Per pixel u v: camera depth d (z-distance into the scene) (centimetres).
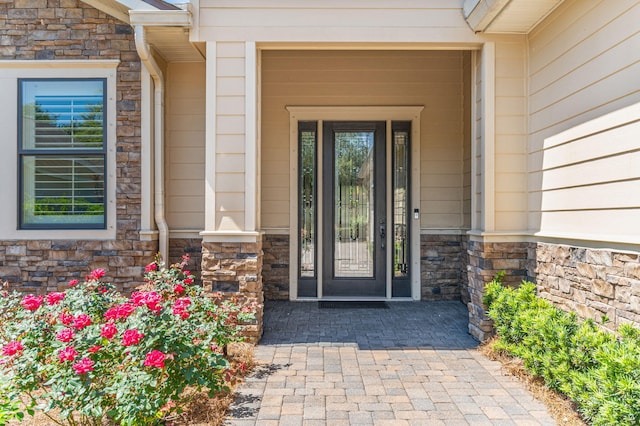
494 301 352
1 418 208
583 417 240
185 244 472
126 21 432
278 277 554
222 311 320
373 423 245
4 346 227
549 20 350
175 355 228
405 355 351
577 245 311
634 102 256
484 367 325
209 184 389
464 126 545
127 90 438
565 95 327
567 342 255
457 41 389
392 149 560
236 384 294
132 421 201
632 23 257
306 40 389
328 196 561
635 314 253
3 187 434
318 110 553
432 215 553
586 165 302
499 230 387
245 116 389
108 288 333
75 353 200
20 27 434
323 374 312
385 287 559
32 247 434
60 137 440
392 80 551
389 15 389
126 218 438
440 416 252
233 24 389
